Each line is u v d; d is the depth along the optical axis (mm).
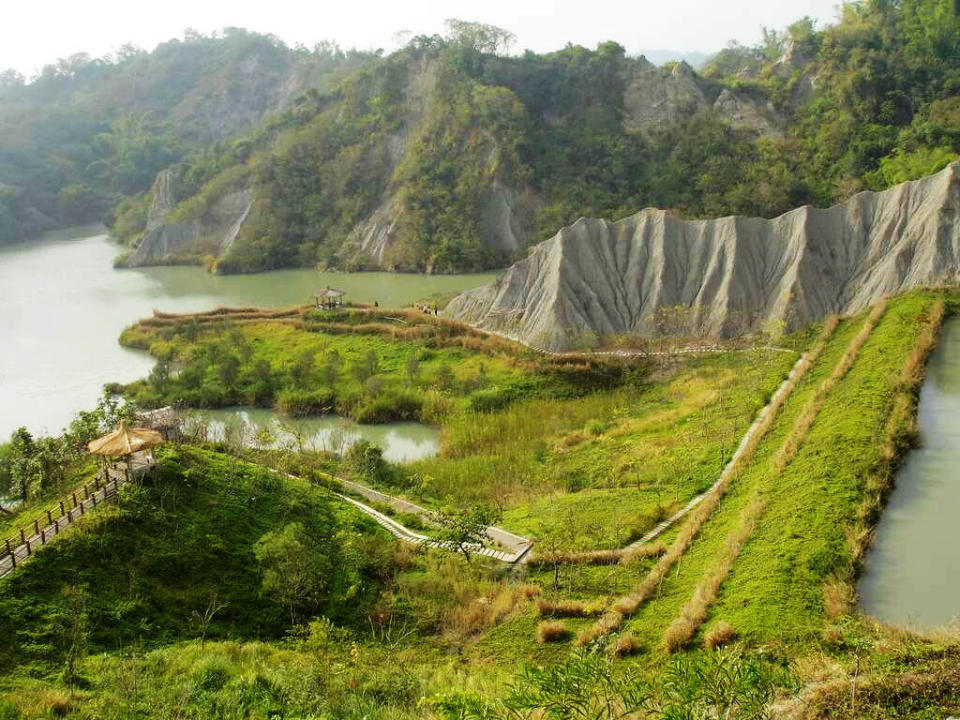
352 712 21125
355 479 42531
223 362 60469
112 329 80125
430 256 108562
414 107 130125
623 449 43000
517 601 28938
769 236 65375
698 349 58000
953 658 20016
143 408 55219
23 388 62031
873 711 18125
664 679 15555
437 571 31672
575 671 14664
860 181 94312
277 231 121438
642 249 67000
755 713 13852
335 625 28062
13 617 24016
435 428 52062
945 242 59188
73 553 27281
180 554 29078
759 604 24516
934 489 31672
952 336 49938
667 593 27453
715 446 40125
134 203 157375
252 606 28203
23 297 98250
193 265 123688
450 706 15648
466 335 65062
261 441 46031
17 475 34844
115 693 21188
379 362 62469
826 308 59969
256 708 21266
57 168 183125
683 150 111625
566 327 61625
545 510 36406
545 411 50719
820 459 33844
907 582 25641
